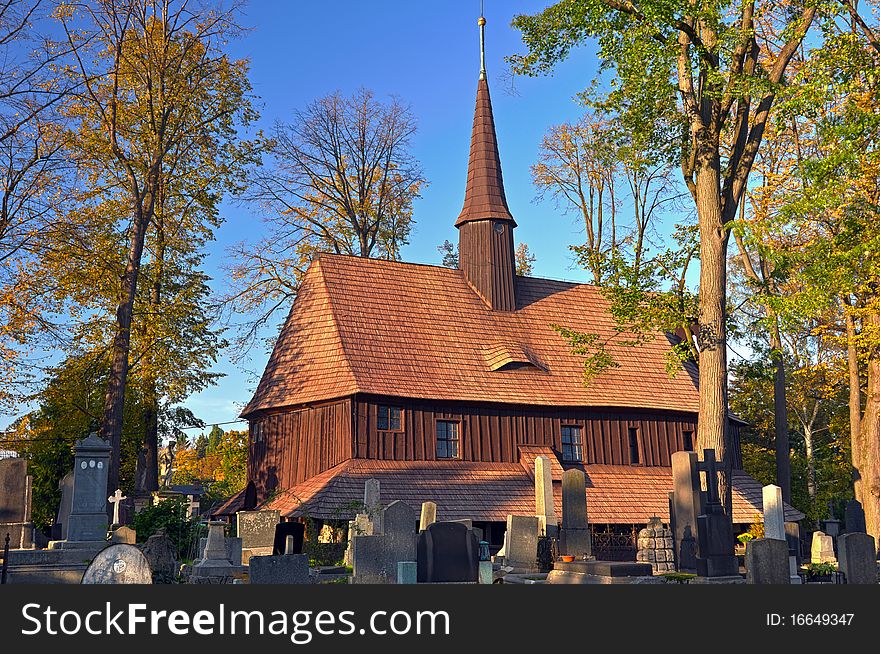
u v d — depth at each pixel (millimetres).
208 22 38750
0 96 31375
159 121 39156
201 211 43406
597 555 32500
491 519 30984
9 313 33844
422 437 33688
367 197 52594
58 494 38562
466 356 36656
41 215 32906
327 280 36938
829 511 47469
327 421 33312
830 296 27953
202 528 25734
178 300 43031
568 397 36875
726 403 26109
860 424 36500
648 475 37250
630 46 23594
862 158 30297
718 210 26828
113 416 34156
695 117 26844
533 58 27109
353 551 19219
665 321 27688
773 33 36062
